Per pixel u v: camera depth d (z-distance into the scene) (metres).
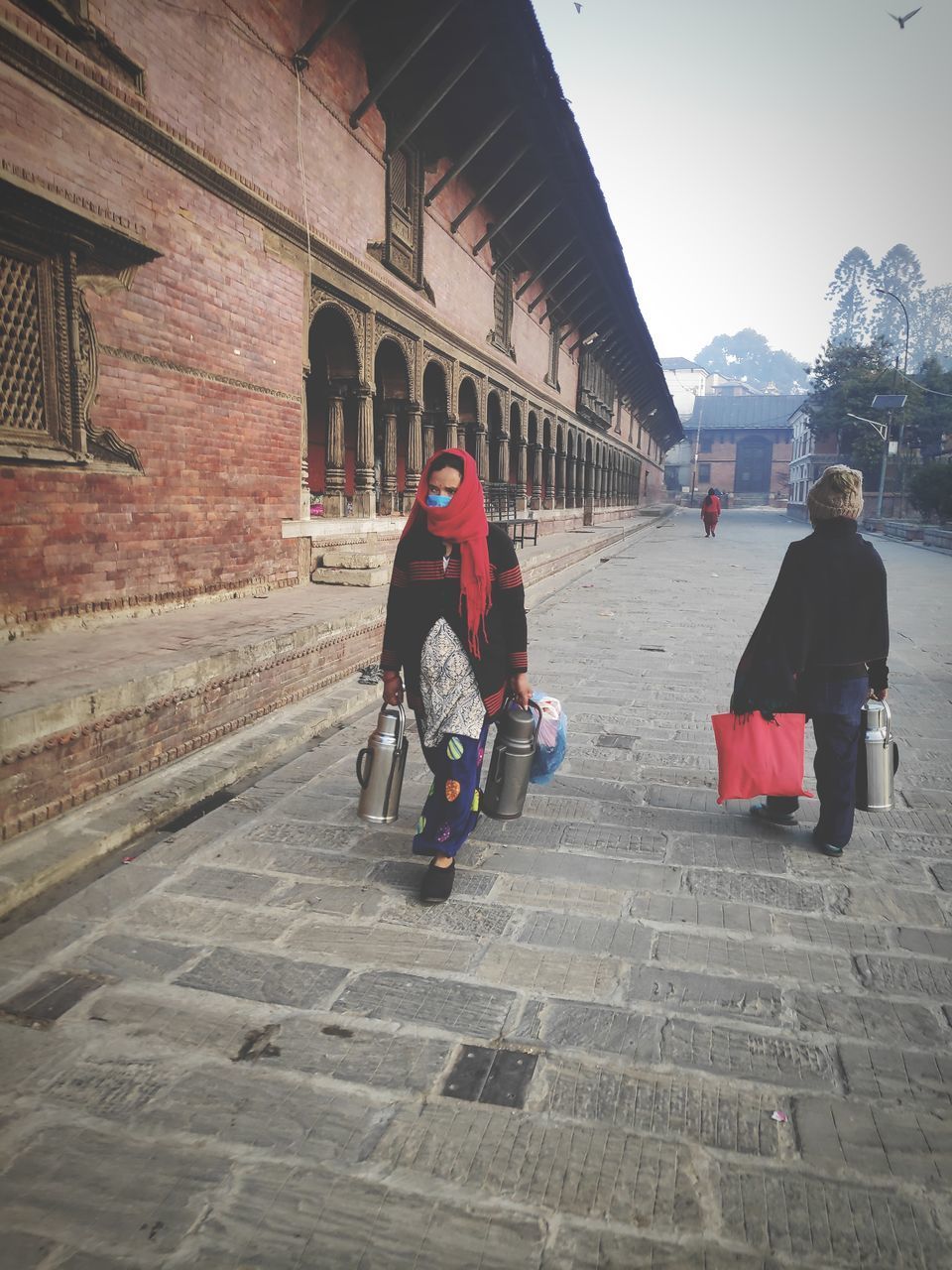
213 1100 2.08
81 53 5.30
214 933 2.88
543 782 3.52
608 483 33.69
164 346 6.26
